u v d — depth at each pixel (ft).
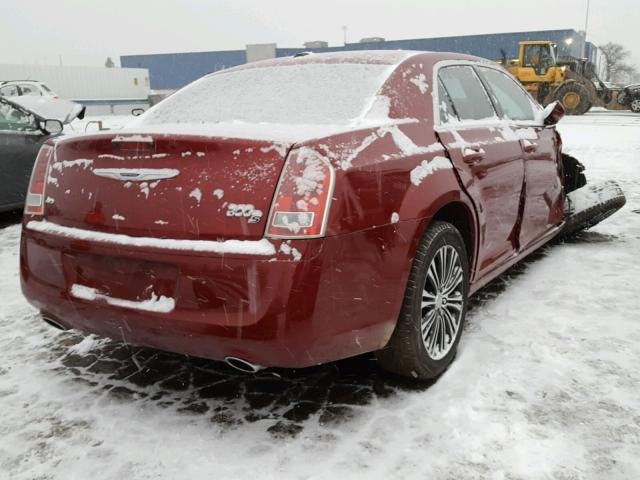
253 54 130.82
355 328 7.16
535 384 8.51
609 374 8.80
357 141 7.48
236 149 6.91
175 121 10.11
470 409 7.88
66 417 7.98
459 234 9.09
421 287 8.07
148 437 7.48
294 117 9.04
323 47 129.70
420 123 8.92
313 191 6.67
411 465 6.79
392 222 7.48
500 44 111.45
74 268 7.95
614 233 17.63
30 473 6.83
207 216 6.90
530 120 13.32
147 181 7.31
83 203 7.83
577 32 113.70
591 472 6.63
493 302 11.82
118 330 7.72
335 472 6.70
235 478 6.64
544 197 13.19
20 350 10.18
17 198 20.40
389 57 10.02
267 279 6.55
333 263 6.77
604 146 42.60
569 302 11.73
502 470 6.68
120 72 123.13
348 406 8.08
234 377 9.03
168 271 7.11
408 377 8.75
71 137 8.30
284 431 7.54
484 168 9.82
